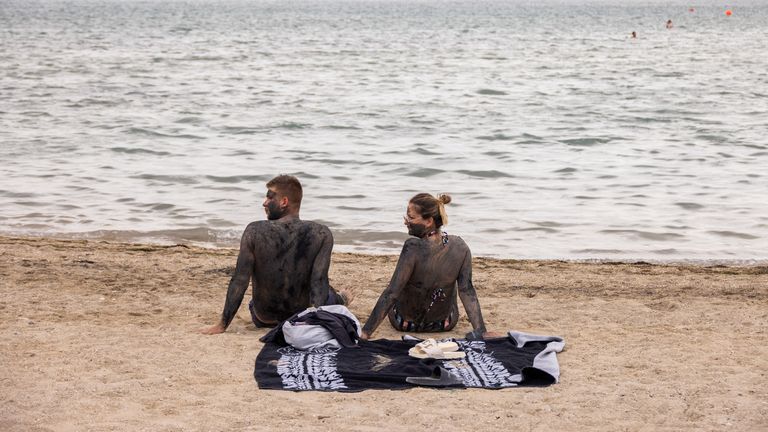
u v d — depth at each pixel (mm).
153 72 51281
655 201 17422
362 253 13406
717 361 7246
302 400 6223
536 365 6926
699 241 14445
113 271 10984
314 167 20906
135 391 6348
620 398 6301
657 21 177000
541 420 5867
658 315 9094
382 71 53656
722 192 18219
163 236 14375
